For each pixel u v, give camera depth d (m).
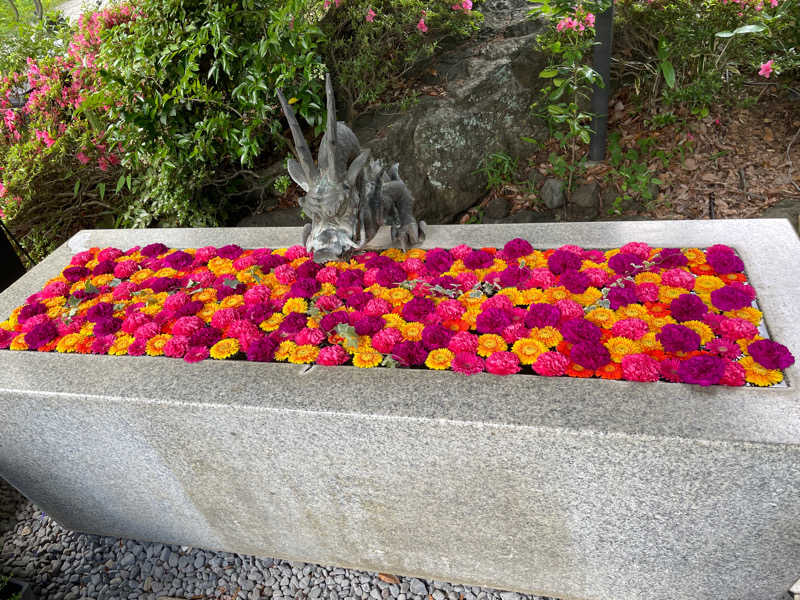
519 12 4.84
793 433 1.38
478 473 1.69
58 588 2.38
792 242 2.20
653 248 2.29
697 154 4.01
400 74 4.43
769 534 1.58
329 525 2.09
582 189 3.96
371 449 1.72
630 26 4.23
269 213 4.21
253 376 1.86
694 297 1.88
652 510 1.62
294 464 1.87
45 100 3.72
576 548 1.83
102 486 2.28
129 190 4.23
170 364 1.97
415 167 4.13
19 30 4.01
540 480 1.64
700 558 1.72
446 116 4.15
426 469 1.73
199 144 3.57
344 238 1.87
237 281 2.36
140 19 3.51
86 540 2.60
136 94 3.49
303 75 3.48
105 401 1.85
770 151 3.91
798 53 3.76
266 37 3.43
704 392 1.55
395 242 2.49
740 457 1.40
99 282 2.57
